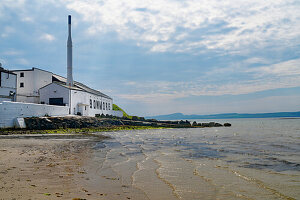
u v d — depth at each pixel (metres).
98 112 73.50
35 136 32.56
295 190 8.44
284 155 16.77
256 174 10.86
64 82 69.25
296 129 62.97
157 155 16.45
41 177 9.48
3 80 48.50
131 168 11.88
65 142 24.70
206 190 8.33
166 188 8.50
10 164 11.94
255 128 70.56
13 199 6.62
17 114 40.00
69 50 68.94
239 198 7.55
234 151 18.91
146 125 74.75
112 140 28.44
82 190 7.93
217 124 87.19
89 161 13.49
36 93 59.81
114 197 7.36
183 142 26.95
